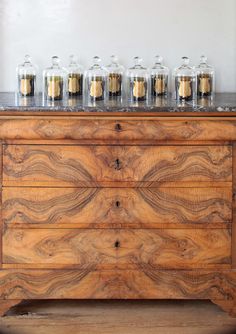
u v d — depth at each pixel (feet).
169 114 8.50
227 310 8.93
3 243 8.75
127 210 8.71
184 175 8.66
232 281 8.86
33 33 10.94
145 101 9.57
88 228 8.73
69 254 8.77
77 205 8.70
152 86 10.28
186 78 9.69
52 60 10.28
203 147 8.63
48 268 8.80
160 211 8.73
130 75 9.80
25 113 8.46
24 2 10.87
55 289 8.82
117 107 8.45
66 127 8.50
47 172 8.63
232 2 10.91
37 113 8.46
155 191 8.69
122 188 8.68
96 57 10.23
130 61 10.98
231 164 8.66
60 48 10.96
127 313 9.21
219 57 11.02
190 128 8.54
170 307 9.43
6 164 8.62
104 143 8.59
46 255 8.77
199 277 8.83
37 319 9.00
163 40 10.96
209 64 11.03
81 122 8.51
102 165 8.62
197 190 8.70
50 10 10.89
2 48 10.96
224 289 8.86
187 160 8.63
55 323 8.87
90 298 8.93
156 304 9.53
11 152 8.59
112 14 10.90
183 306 9.47
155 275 8.82
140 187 8.68
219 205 8.74
